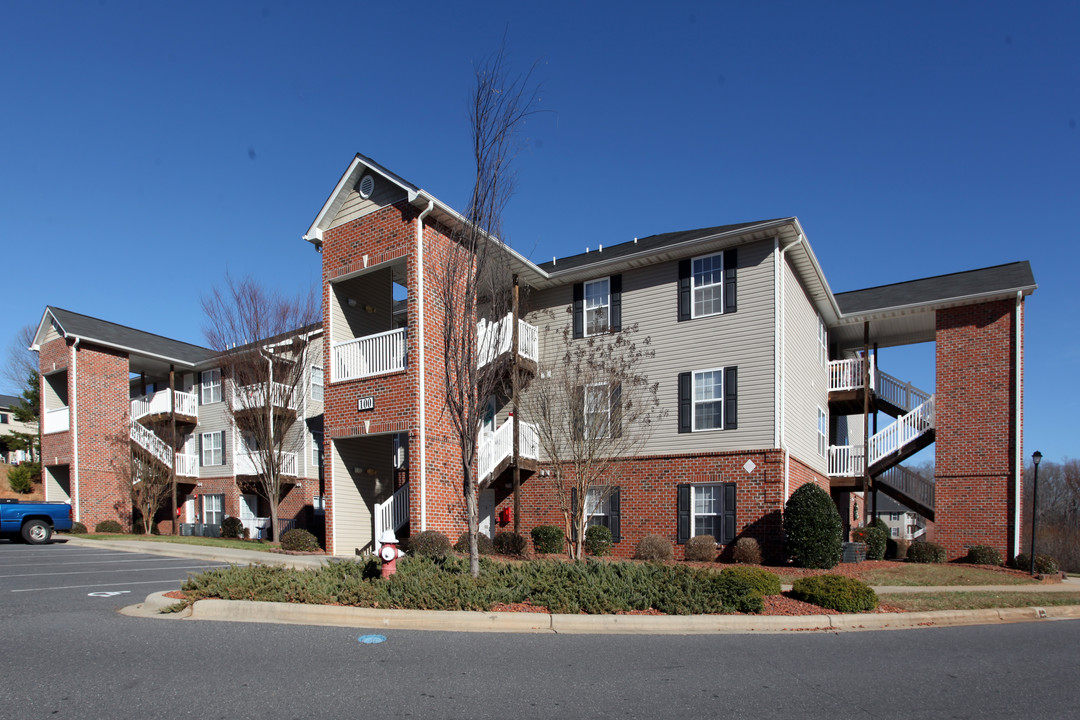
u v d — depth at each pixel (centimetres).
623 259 1912
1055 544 4097
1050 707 595
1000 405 1983
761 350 1733
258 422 2144
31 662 640
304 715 511
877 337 2511
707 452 1769
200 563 1512
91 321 2919
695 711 554
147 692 555
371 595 910
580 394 1639
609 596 941
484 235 1083
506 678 629
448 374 1087
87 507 2662
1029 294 1978
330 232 1838
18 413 4872
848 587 1048
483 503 2036
